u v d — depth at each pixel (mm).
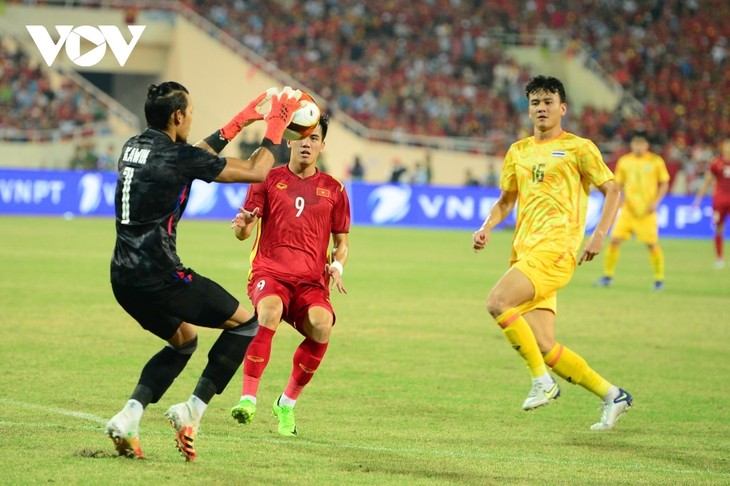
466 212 82938
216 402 19078
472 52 105438
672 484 14188
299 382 16703
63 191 77250
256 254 17391
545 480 14164
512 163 18688
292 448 15633
